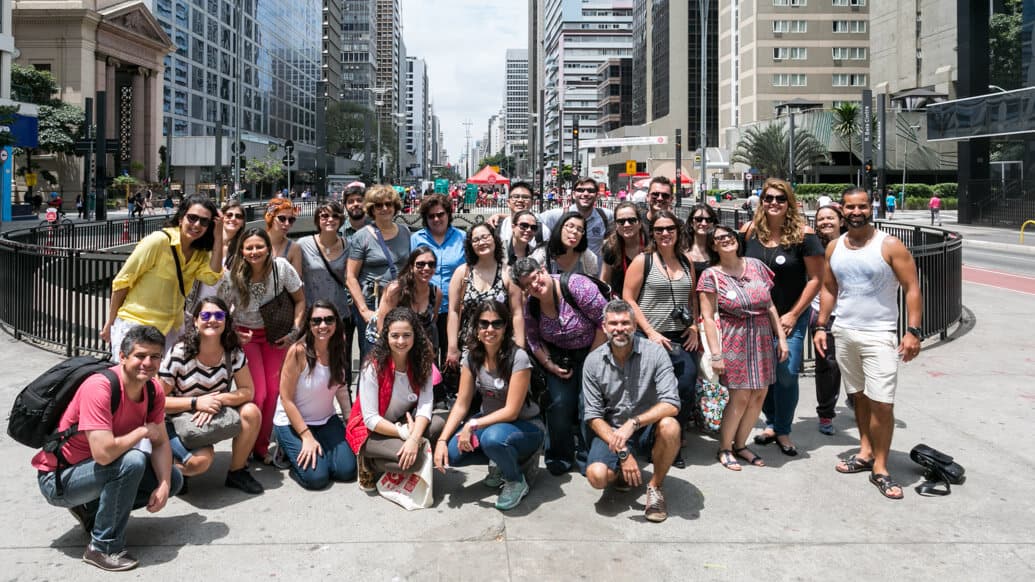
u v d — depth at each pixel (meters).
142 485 4.08
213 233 5.28
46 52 64.75
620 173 108.88
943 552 3.94
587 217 7.30
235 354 4.84
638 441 5.12
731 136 84.69
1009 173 41.47
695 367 5.47
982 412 6.46
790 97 81.25
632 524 4.33
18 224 37.41
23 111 42.59
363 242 6.28
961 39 35.03
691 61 103.44
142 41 72.62
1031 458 5.34
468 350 4.83
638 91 127.06
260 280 5.28
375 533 4.20
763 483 4.99
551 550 3.97
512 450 4.56
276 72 109.88
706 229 5.70
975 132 33.94
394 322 4.74
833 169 68.19
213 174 79.12
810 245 5.65
